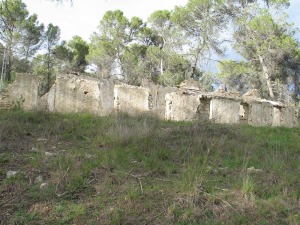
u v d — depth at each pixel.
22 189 4.53
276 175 5.52
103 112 16.58
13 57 28.97
